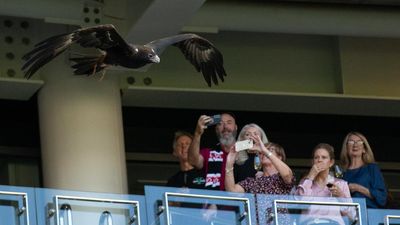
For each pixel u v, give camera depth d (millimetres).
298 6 17250
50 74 16453
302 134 19141
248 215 13227
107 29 9773
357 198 13734
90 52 16172
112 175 16281
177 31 15859
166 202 13008
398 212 13883
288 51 18453
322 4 17344
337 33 17625
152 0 15117
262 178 13984
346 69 18484
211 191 13195
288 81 18344
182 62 17734
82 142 16250
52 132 16312
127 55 9922
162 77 17594
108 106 16531
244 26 17094
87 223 12789
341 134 19312
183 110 18516
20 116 17750
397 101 18422
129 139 18422
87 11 15930
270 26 17203
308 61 18500
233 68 18156
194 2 15148
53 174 16234
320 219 13508
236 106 18172
